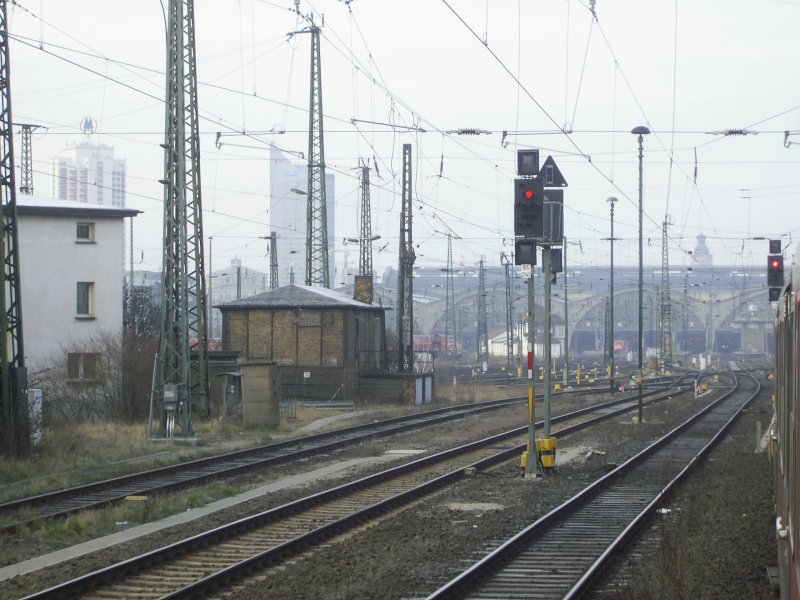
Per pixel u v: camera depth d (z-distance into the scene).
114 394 67.44
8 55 45.03
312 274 102.94
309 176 102.75
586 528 29.70
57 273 74.56
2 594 21.34
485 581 22.92
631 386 131.00
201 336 61.53
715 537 27.72
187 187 57.69
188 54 55.97
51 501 34.91
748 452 51.09
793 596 14.20
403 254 99.12
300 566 24.14
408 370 99.25
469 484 39.59
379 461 48.22
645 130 67.44
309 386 93.62
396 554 25.50
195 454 48.84
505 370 175.88
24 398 45.28
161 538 27.62
